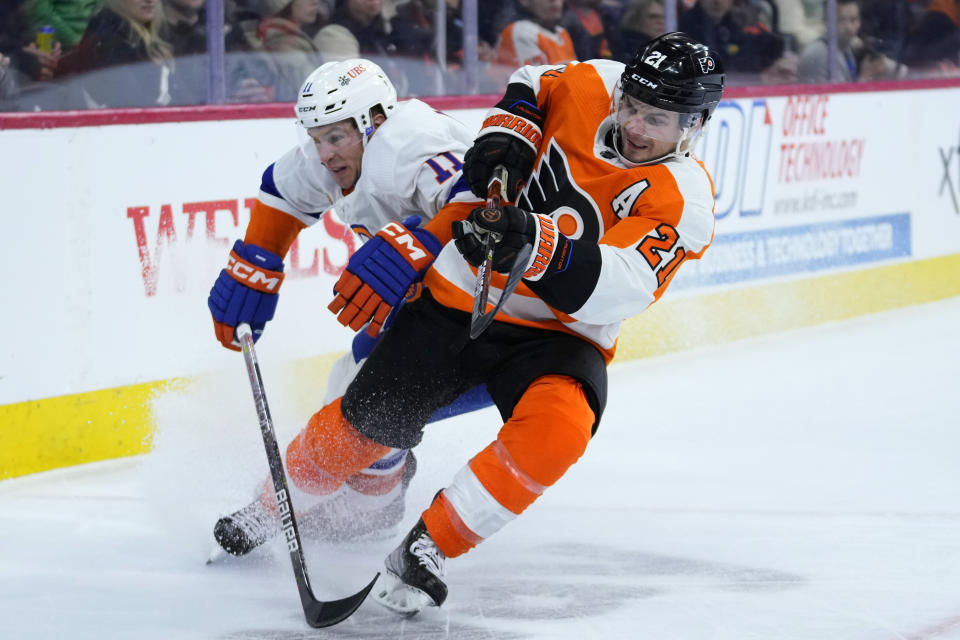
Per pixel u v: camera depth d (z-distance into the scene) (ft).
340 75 20.20
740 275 46.57
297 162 22.09
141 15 31.65
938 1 55.06
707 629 18.37
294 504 20.93
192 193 31.96
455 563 21.83
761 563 21.70
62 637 18.07
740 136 46.03
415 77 39.11
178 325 31.71
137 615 19.03
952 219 56.39
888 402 35.60
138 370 30.78
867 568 21.30
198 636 18.11
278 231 22.50
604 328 19.63
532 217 16.83
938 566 21.35
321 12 36.01
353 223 21.90
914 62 54.90
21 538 23.17
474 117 40.24
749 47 47.73
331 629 18.43
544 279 17.29
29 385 28.50
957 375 39.29
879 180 52.85
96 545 22.71
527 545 22.93
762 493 26.50
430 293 19.89
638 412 34.68
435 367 19.49
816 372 40.19
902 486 26.89
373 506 22.12
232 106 32.76
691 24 45.83
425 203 20.47
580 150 19.03
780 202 48.14
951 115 56.18
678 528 23.98
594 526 24.16
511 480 17.92
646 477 27.91
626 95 18.08
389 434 19.66
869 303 52.49
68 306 29.25
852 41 51.80
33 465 28.55
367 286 18.61
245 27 34.09
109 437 29.99
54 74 30.48
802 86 48.70
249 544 21.21
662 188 18.17
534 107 19.60
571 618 18.88
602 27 43.55
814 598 19.75
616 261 17.42
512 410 19.19
